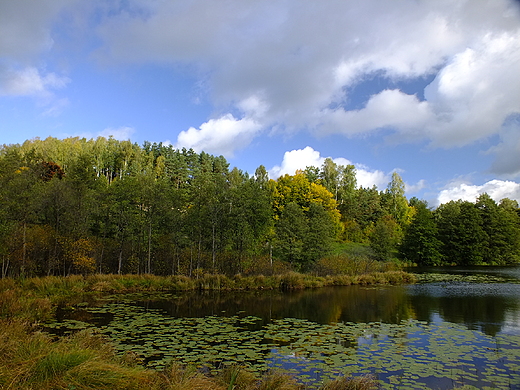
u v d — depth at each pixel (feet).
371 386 21.93
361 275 98.17
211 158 338.54
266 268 96.07
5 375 16.46
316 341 35.19
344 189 256.52
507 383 24.34
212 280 80.23
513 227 197.26
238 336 36.94
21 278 68.74
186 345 33.22
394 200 255.50
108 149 293.23
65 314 48.19
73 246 82.94
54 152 222.48
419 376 25.66
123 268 99.96
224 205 101.09
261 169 208.54
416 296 69.82
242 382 22.07
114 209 97.86
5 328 27.50
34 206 77.51
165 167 262.88
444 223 198.08
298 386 22.89
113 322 43.24
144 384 18.62
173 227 101.30
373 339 36.19
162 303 59.72
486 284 93.35
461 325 43.11
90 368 17.81
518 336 37.55
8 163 97.35
